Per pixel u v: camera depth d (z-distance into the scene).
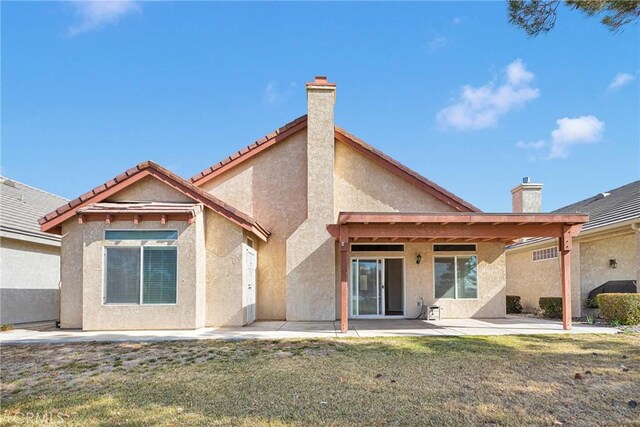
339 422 5.36
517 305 21.08
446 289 17.19
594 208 20.59
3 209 17.05
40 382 7.50
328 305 15.90
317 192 16.38
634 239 15.74
